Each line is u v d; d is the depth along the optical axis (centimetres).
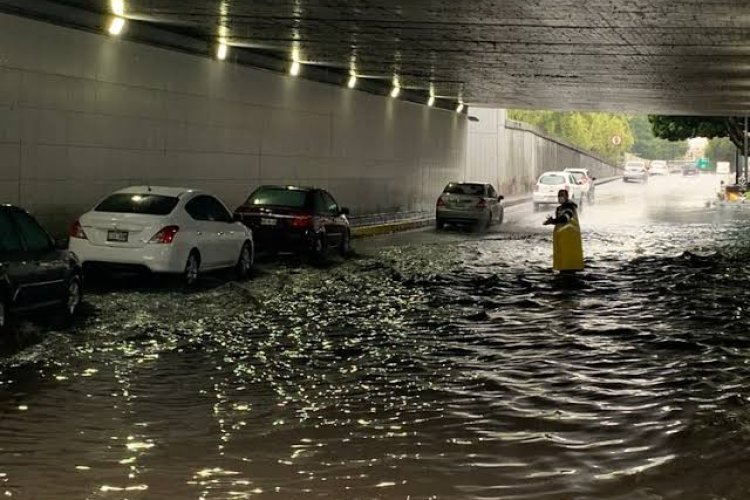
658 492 639
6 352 1055
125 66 1956
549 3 1681
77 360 1030
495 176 5650
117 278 1680
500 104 4484
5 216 1134
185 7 1800
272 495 624
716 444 754
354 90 3212
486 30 2038
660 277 1989
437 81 3269
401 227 3344
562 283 1867
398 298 1612
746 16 1755
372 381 976
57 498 611
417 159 3956
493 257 2392
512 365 1070
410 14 1848
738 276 2019
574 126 11338
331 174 3062
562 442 758
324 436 766
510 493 633
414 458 710
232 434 766
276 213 2077
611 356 1128
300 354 1109
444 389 944
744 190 5703
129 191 1638
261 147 2570
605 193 6994
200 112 2252
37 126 1708
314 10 1823
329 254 2297
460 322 1373
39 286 1169
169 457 702
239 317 1350
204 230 1656
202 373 991
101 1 1742
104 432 765
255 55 2481
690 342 1226
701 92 3584
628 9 1719
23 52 1661
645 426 808
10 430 765
